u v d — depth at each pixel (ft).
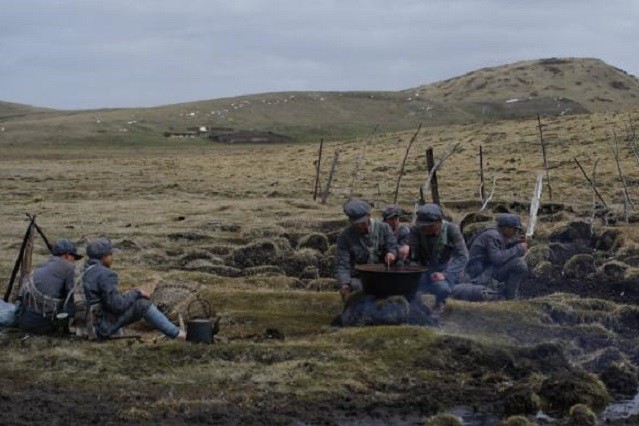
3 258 56.59
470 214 65.16
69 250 37.76
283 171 147.84
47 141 371.56
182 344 35.35
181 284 42.16
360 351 35.06
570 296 45.52
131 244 61.77
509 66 613.93
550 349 35.24
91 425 28.30
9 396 30.68
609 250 59.47
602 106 511.40
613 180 103.45
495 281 44.27
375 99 535.19
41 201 100.73
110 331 36.24
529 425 28.14
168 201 99.04
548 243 58.54
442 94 568.82
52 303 36.65
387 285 37.45
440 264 40.63
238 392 31.35
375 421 29.19
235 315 40.42
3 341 35.83
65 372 33.01
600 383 32.14
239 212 82.89
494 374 33.42
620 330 41.22
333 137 433.89
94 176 146.30
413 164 138.21
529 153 137.49
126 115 465.47
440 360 34.45
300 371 33.17
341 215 77.56
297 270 55.88
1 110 589.32
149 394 31.09
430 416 29.81
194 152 289.74
